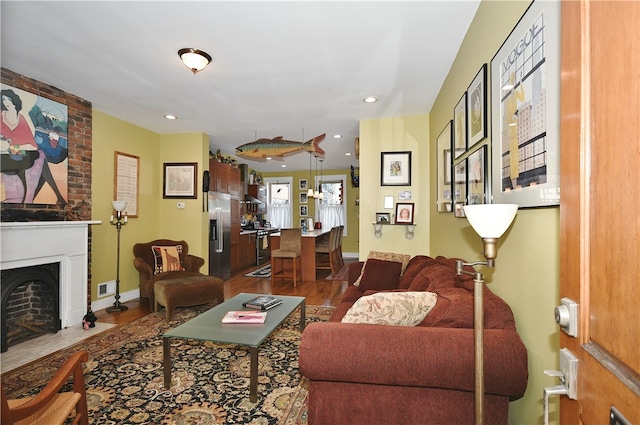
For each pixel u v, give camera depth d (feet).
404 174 14.14
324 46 8.43
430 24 7.47
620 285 1.82
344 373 4.28
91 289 12.89
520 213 4.87
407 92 11.56
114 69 9.73
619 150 1.83
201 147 16.83
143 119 14.73
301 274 19.06
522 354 4.04
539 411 4.33
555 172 3.83
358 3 6.73
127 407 6.46
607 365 1.87
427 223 13.84
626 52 1.77
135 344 9.59
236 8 6.86
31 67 9.59
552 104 3.87
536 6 4.27
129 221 14.96
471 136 7.36
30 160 10.41
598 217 2.04
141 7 6.79
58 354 8.88
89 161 12.62
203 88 11.19
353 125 15.87
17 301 9.87
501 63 5.52
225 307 8.98
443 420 4.28
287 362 8.43
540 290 4.29
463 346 4.15
